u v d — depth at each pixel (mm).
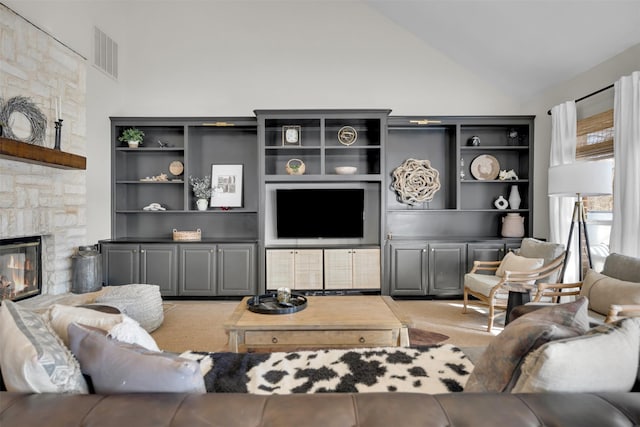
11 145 2707
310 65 4867
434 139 4926
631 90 3002
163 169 4926
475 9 3742
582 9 3121
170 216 4930
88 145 4129
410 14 4465
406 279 4453
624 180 3043
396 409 828
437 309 4062
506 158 4910
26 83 3211
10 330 1082
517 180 4578
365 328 2279
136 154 4910
